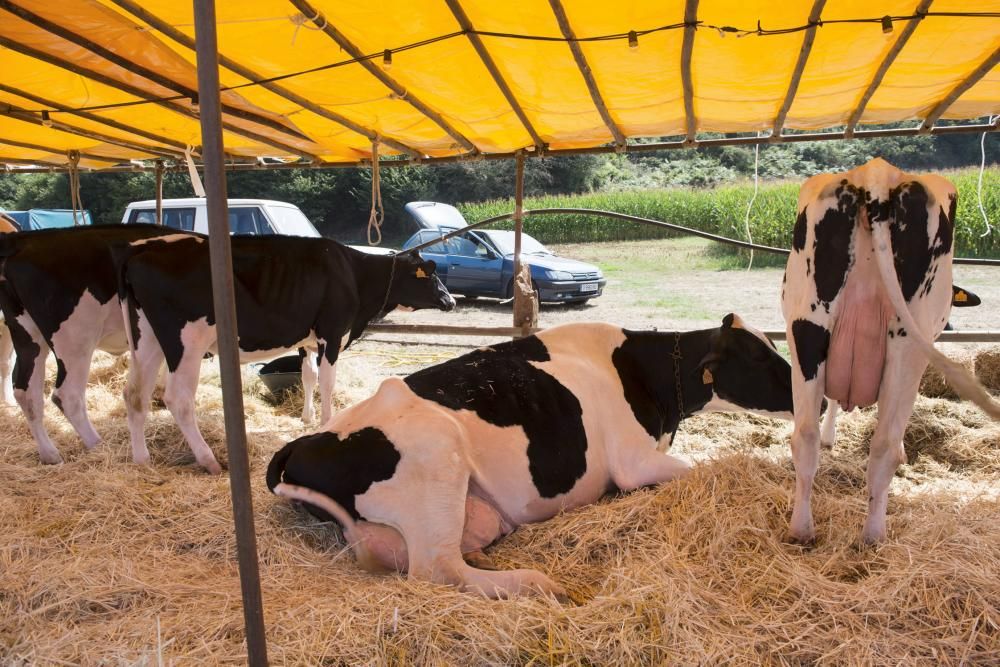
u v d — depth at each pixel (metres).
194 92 5.06
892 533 3.07
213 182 1.82
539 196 34.16
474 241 14.09
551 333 4.06
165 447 4.92
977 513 3.13
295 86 4.92
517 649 2.36
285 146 6.71
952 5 3.65
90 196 32.69
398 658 2.37
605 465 3.74
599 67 4.52
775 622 2.50
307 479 3.15
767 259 20.25
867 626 2.48
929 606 2.50
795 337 3.12
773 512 3.27
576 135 6.12
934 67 4.50
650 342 4.20
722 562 2.91
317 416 6.24
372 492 3.07
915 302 2.93
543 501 3.46
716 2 3.62
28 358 4.71
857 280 2.95
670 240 25.52
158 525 3.49
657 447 4.08
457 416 3.30
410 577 2.82
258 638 1.99
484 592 2.79
